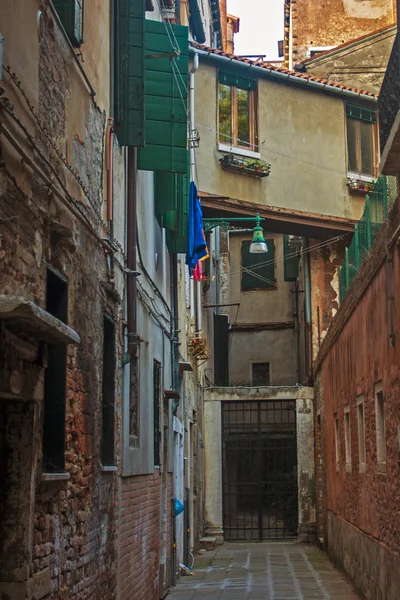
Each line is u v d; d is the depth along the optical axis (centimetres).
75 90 747
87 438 769
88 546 766
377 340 1152
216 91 1981
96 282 822
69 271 704
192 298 2122
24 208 573
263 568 1803
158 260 1368
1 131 511
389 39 2492
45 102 639
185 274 1920
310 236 2242
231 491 2597
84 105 787
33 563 589
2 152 521
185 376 1869
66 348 689
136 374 1094
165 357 1446
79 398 738
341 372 1662
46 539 624
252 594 1420
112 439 904
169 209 1320
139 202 1131
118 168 962
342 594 1420
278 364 3145
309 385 2491
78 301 738
